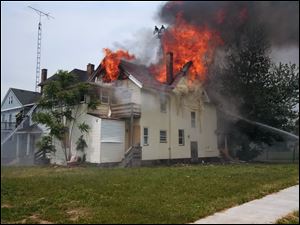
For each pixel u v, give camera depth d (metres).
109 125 23.56
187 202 9.53
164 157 26.64
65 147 24.28
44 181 13.80
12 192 11.39
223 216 8.06
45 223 7.70
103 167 22.08
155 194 10.80
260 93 30.66
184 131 29.00
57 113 23.77
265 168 20.27
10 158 25.86
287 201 9.86
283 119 31.83
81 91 23.80
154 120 26.06
